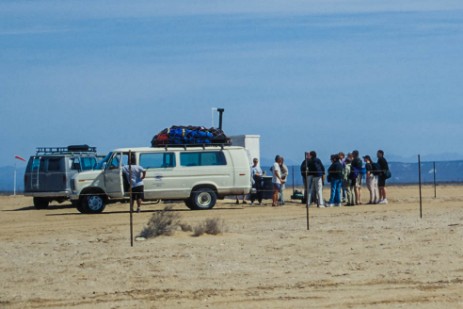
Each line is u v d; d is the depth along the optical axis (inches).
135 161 2632.9
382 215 2239.2
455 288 1138.7
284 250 1512.1
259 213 2440.9
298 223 2038.6
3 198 4131.4
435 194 3378.4
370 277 1230.3
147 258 1439.5
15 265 1412.4
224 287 1177.4
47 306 1079.6
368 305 1046.4
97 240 1748.3
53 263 1422.2
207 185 2682.1
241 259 1417.3
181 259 1424.7
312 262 1376.7
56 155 2925.7
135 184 2591.0
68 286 1210.6
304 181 2773.1
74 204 3016.7
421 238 1627.7
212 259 1419.8
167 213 1839.3
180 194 2659.9
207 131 2738.7
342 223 2007.9
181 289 1167.6
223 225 1867.6
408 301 1065.5
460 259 1371.8
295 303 1061.1
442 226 1844.2
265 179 2933.1
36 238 1861.5
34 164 2933.1
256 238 1689.2
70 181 2655.0
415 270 1280.8
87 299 1114.7
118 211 2711.6
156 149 2659.9
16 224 2283.5
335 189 2738.7
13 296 1144.8
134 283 1221.1
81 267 1368.1
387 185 5285.4
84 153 2984.7
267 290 1149.1
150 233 1749.5
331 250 1503.4
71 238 1825.8
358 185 2778.1
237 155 2714.1
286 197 3506.4
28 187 2925.7
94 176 2628.0
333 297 1092.5
